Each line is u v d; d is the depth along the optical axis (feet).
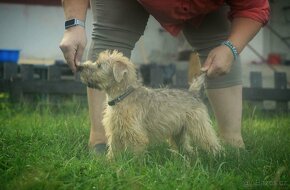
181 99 7.64
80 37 7.25
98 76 7.44
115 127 7.34
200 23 7.98
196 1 7.22
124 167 6.47
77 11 7.42
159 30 24.00
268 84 20.01
